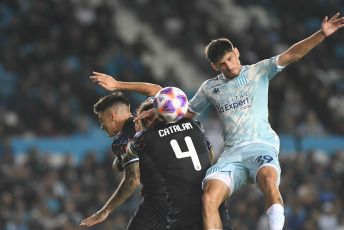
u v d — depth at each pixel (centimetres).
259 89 1900
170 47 6938
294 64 6391
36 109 5166
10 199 4231
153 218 1906
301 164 5034
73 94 5525
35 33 6075
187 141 1866
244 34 6769
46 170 4547
